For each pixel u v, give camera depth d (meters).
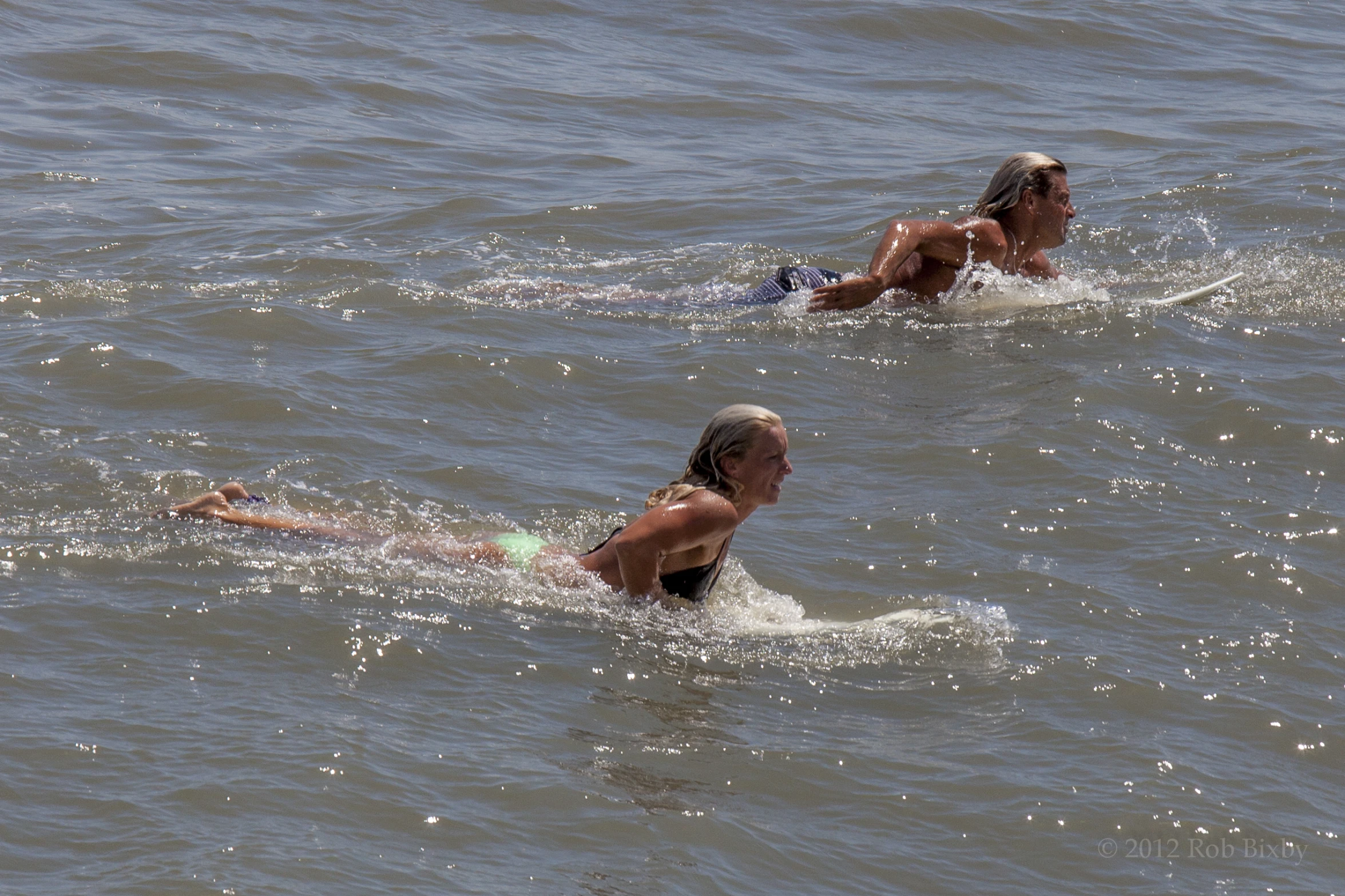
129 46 67.31
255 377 32.88
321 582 24.20
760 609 25.05
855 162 58.47
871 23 80.44
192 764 18.59
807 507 28.83
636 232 48.91
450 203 50.56
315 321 37.09
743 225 49.78
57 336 34.38
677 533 24.19
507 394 33.56
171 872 16.47
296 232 46.53
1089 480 29.94
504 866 17.33
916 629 24.36
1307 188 52.50
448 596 24.27
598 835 18.16
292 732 19.53
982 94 70.62
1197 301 41.31
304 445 29.80
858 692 22.42
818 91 69.88
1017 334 38.66
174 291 39.00
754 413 24.94
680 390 34.41
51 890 16.02
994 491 29.66
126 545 24.84
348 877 16.75
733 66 73.44
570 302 40.53
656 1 83.06
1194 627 24.61
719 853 18.11
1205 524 28.14
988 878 18.25
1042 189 41.78
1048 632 24.30
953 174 56.66
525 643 23.00
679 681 22.34
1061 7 84.56
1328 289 42.34
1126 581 26.11
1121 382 35.00
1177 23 84.06
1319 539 27.72
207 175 53.03
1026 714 21.88
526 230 48.22
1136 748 21.06
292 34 72.62
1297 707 22.41
